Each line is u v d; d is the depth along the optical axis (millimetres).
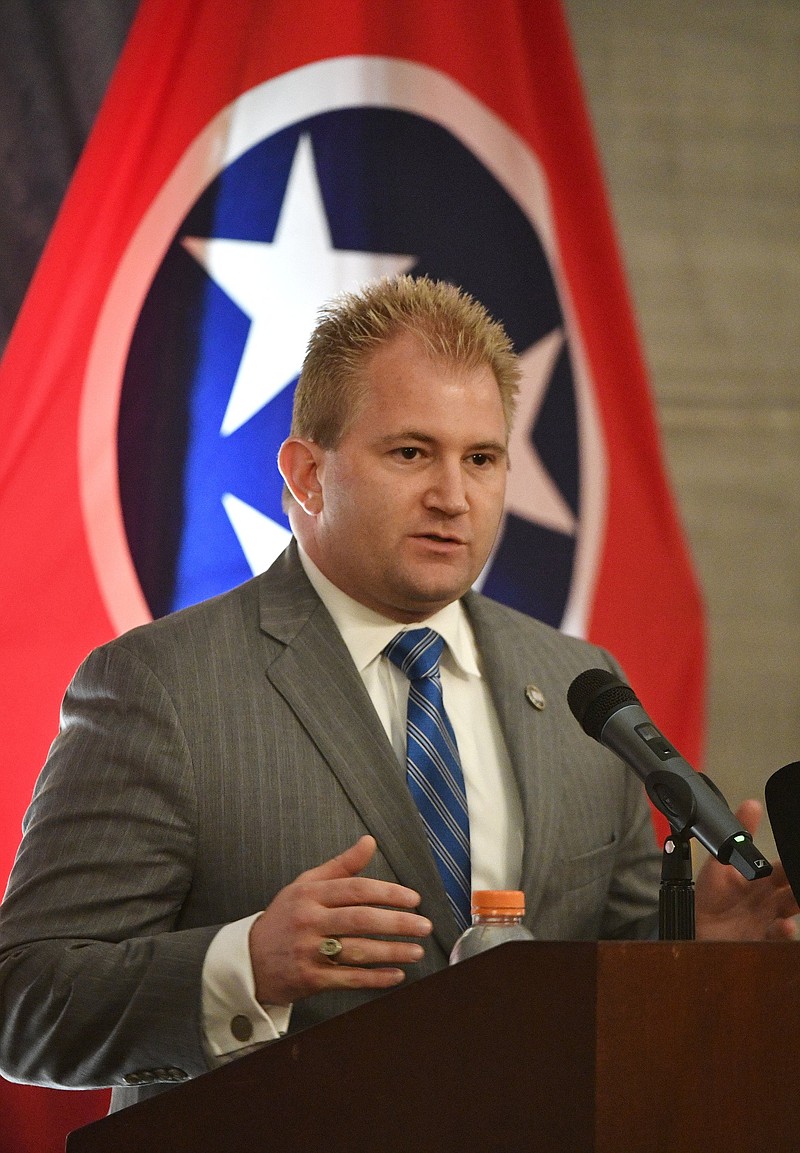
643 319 11766
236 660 6395
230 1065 4043
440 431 6246
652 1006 3721
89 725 6184
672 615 10906
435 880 6066
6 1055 5727
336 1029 3955
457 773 6430
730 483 11727
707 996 3775
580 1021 3682
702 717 10883
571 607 10773
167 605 10016
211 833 6008
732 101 12078
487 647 6977
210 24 10641
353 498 6328
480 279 10930
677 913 4781
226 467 10266
